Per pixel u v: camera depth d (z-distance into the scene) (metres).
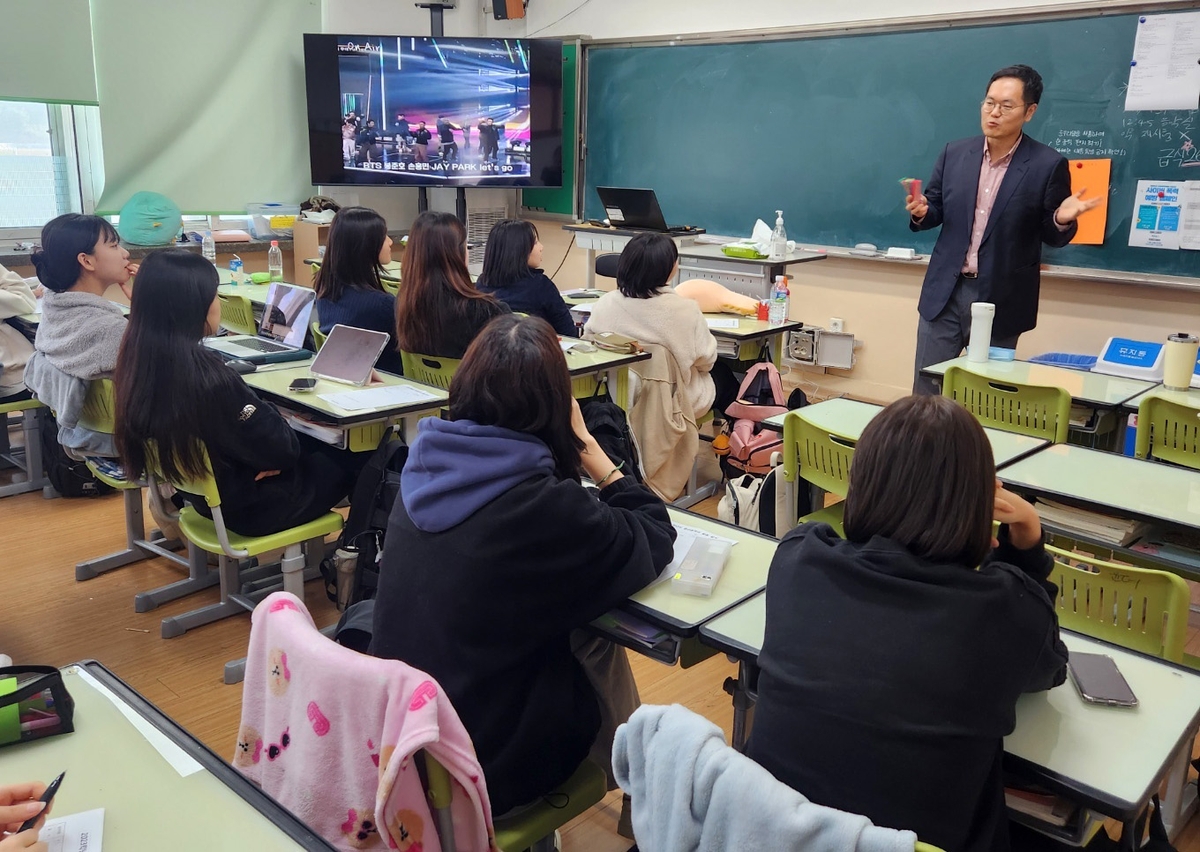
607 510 1.50
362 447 2.68
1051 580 1.82
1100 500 2.08
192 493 2.49
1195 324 4.38
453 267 3.07
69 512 3.72
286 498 2.56
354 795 1.15
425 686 1.07
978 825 1.15
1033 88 3.57
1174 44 4.21
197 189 6.01
